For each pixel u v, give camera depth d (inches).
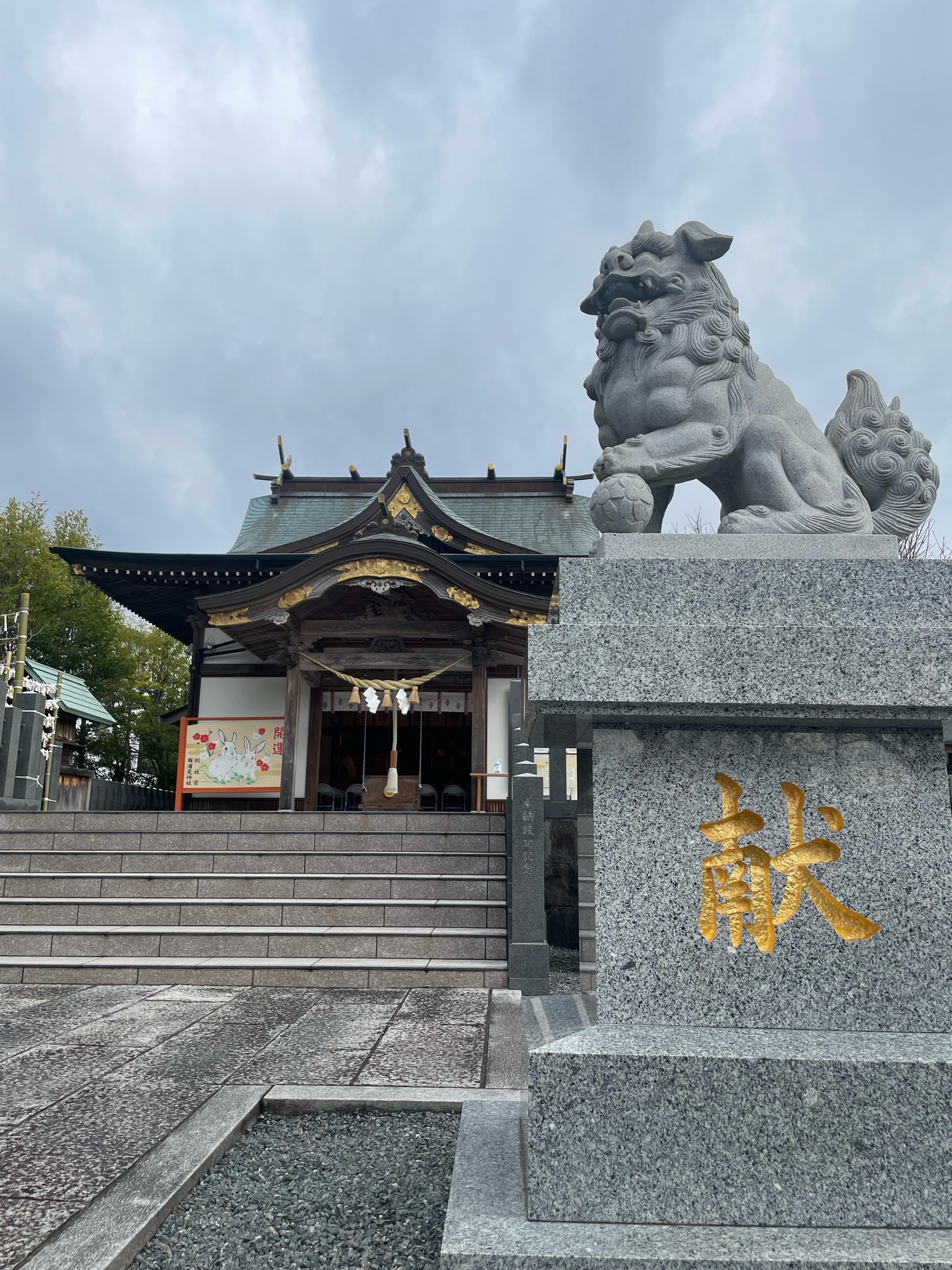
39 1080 154.9
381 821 365.4
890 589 97.6
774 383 118.1
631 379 117.9
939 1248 71.4
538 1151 77.6
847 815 91.7
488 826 362.0
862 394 118.7
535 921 256.8
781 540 103.3
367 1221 103.2
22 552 1105.4
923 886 90.2
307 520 938.7
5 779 448.8
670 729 94.0
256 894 313.1
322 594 602.9
